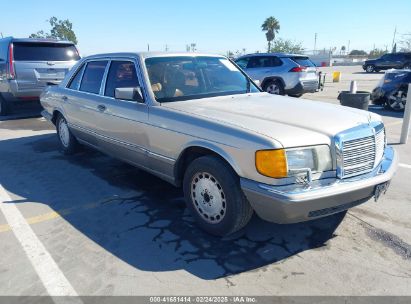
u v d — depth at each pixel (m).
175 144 3.60
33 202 4.28
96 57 5.17
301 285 2.75
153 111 3.84
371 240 3.36
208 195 3.39
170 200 4.29
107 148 4.89
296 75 12.68
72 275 2.89
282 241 3.36
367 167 3.21
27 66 8.94
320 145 2.93
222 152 3.12
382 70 32.38
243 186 2.99
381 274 2.87
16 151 6.45
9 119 9.58
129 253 3.19
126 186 4.74
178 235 3.49
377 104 11.02
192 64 4.52
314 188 2.85
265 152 2.83
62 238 3.46
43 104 6.57
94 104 4.85
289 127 3.06
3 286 2.77
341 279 2.81
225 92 4.41
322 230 3.54
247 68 13.89
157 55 4.38
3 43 9.20
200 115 3.47
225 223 3.27
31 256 3.16
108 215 3.92
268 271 2.92
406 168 5.33
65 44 9.70
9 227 3.69
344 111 3.65
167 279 2.83
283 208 2.77
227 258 3.10
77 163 5.71
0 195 4.50
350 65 49.84
